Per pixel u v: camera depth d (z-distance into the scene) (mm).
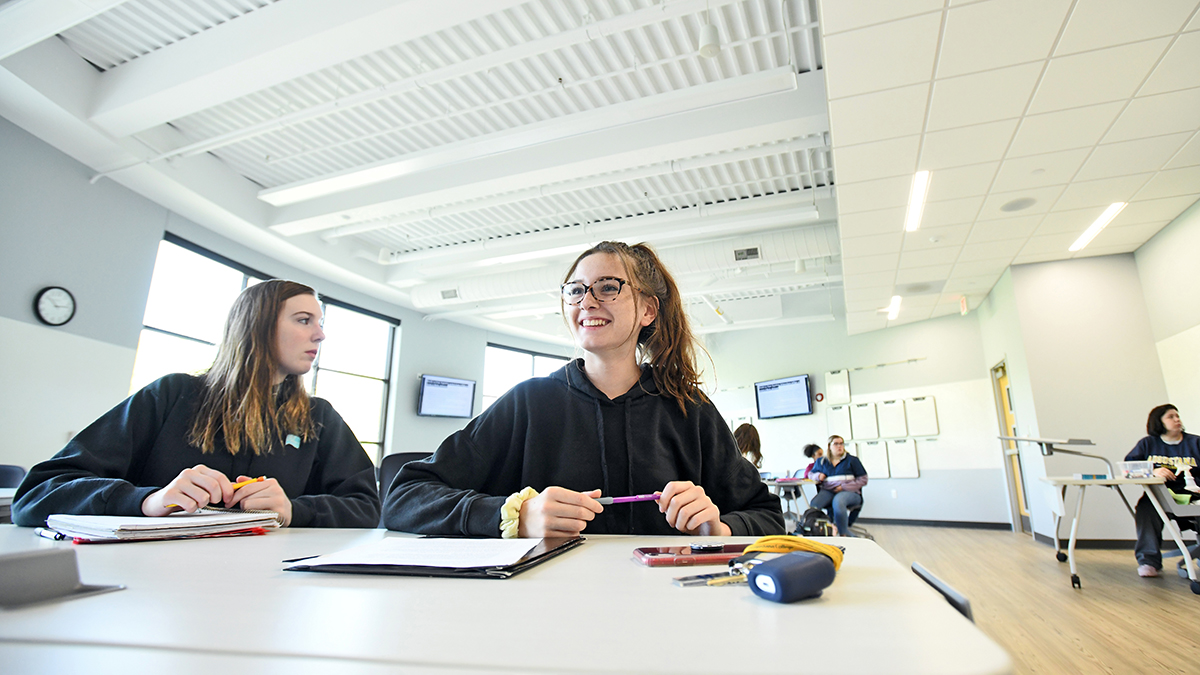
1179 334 4633
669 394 1155
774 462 9070
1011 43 2670
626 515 1049
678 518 800
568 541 694
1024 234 4758
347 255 6754
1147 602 2977
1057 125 3250
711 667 254
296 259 6324
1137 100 3035
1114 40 2643
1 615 340
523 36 3496
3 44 3027
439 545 629
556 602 394
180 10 3391
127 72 3785
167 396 1261
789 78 3252
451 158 4223
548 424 1124
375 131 4500
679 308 1258
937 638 295
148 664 256
